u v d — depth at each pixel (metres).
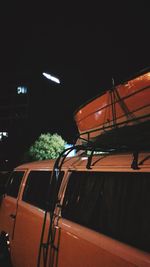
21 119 48.22
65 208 3.44
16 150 35.22
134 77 3.54
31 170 5.28
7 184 6.42
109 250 2.46
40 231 3.89
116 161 2.91
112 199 2.74
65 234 3.21
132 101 3.58
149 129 3.27
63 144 21.98
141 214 2.34
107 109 4.02
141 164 2.49
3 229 5.71
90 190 3.15
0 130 49.88
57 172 3.68
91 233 2.78
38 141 21.86
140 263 2.12
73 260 2.96
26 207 4.64
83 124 4.70
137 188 2.49
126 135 3.59
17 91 50.72
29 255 4.17
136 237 2.29
